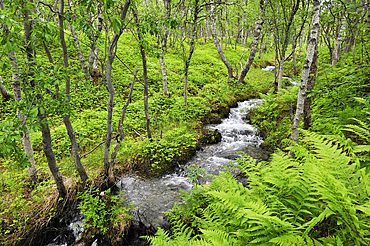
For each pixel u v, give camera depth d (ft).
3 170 17.43
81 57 34.22
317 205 6.44
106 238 12.92
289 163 8.30
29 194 15.43
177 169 20.85
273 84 46.83
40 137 21.58
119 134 17.06
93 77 36.76
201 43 91.35
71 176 17.12
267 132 25.85
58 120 25.41
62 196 15.19
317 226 6.48
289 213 6.52
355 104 14.23
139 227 13.46
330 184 5.38
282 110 27.07
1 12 8.38
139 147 21.75
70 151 20.43
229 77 50.01
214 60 64.39
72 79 34.09
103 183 16.96
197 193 12.11
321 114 17.52
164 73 35.53
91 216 13.09
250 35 129.59
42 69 9.93
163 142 23.03
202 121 31.81
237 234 6.07
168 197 16.44
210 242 6.72
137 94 35.55
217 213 8.39
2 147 8.44
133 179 18.74
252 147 24.40
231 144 25.93
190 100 35.65
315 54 15.31
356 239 4.91
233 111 36.32
